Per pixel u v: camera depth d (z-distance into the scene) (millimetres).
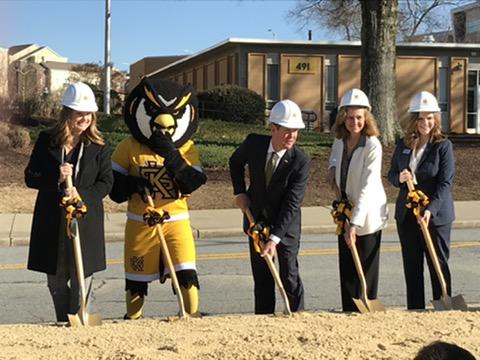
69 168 5180
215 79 36812
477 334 4926
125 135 22156
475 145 22203
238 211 14742
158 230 5570
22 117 26281
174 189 5832
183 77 44500
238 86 29328
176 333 4879
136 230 5824
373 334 4871
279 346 4543
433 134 6098
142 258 5812
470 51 34688
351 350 4473
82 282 5156
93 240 5418
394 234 12586
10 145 19938
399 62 34219
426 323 5219
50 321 6984
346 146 6066
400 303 7512
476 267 9500
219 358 4301
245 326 5094
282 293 5559
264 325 5121
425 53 34375
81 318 5199
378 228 6008
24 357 4266
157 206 5809
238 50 32438
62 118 5359
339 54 33125
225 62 34781
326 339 4719
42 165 5391
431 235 6129
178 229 5824
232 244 11727
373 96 20766
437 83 34531
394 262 9875
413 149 6141
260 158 5746
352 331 4949
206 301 7734
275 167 5699
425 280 8734
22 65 37156
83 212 5109
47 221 5355
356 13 42875
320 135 25250
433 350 2754
